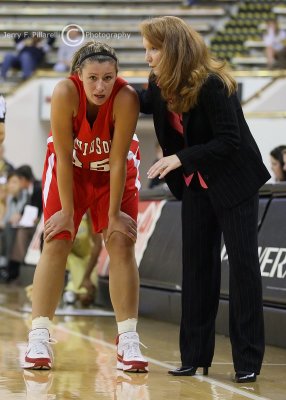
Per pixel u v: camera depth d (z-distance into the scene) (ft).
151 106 19.77
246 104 66.44
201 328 20.01
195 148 18.52
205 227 19.86
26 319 31.60
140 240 34.99
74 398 16.79
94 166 20.38
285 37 77.97
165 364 21.75
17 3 86.33
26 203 51.11
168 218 33.32
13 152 76.59
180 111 18.79
